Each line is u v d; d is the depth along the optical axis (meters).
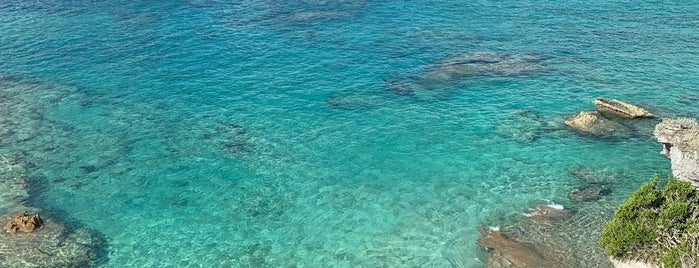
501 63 52.97
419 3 73.56
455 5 72.31
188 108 45.69
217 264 28.44
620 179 34.44
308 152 39.00
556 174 35.34
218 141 40.62
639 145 38.06
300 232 30.83
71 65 54.06
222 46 58.34
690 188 25.42
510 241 28.72
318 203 33.38
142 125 43.03
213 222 31.84
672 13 65.12
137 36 61.31
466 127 41.72
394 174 36.16
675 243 23.67
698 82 46.81
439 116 43.50
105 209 32.91
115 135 41.56
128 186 35.22
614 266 25.95
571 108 43.75
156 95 48.00
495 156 37.75
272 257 28.89
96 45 58.75
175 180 35.91
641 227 24.53
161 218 32.19
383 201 33.38
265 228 31.22
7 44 58.69
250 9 70.88
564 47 56.38
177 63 54.22
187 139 40.97
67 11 69.62
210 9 70.81
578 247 27.86
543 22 64.31
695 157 27.00
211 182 35.72
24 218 30.58
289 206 33.16
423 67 52.78
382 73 51.69
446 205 32.72
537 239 28.86
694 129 28.88
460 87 48.41
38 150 39.25
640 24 61.88
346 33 62.19
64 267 27.78
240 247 29.70
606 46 56.03
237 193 34.53
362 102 46.06
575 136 39.72
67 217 32.03
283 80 50.28
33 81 50.72
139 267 28.19
